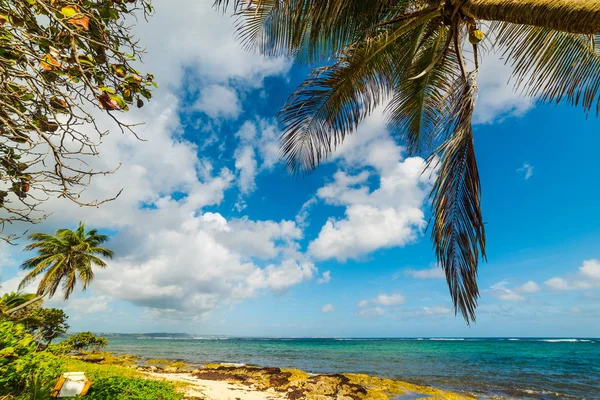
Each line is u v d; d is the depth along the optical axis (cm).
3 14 175
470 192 363
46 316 1780
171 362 2842
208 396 1079
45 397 483
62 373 635
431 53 573
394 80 596
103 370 1255
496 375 2436
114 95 194
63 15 184
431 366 3153
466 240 358
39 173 205
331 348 6756
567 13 238
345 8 402
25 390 488
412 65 596
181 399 873
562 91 420
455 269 362
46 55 184
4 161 199
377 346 7669
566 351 5403
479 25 409
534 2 260
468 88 362
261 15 495
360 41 456
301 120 564
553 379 2231
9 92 189
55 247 2469
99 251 2639
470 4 324
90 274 2583
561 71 416
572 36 401
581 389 1828
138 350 4912
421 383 2009
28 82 190
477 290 344
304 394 1462
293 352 5350
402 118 665
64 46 193
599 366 3164
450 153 341
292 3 418
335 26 439
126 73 214
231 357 4072
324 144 584
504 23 427
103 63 206
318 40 502
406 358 4141
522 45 419
